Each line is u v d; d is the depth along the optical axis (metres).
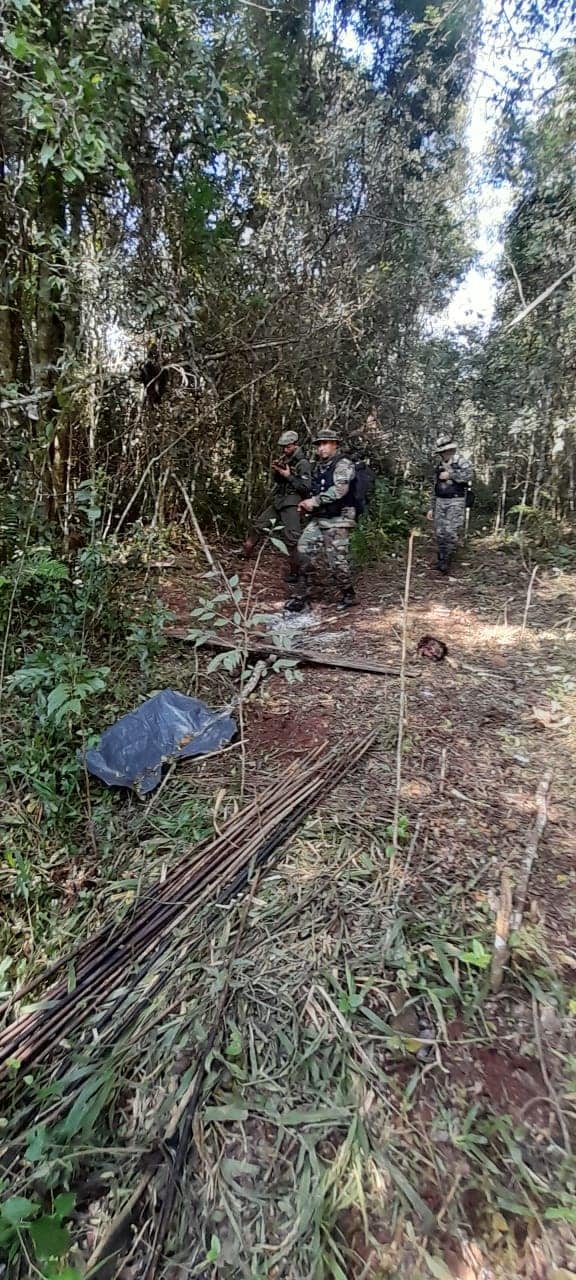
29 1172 1.37
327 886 2.20
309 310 6.75
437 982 1.83
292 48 6.44
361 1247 1.25
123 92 3.52
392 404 8.92
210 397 6.26
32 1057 1.63
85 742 2.83
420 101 8.86
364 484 5.58
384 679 4.07
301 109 7.15
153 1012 1.73
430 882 2.23
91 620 3.86
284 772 2.93
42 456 4.41
